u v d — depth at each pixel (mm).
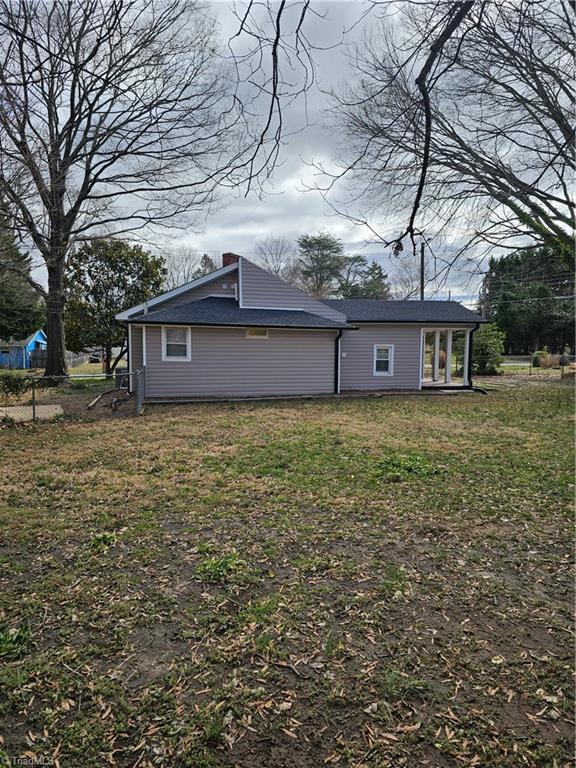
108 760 1980
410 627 2912
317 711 2248
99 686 2393
